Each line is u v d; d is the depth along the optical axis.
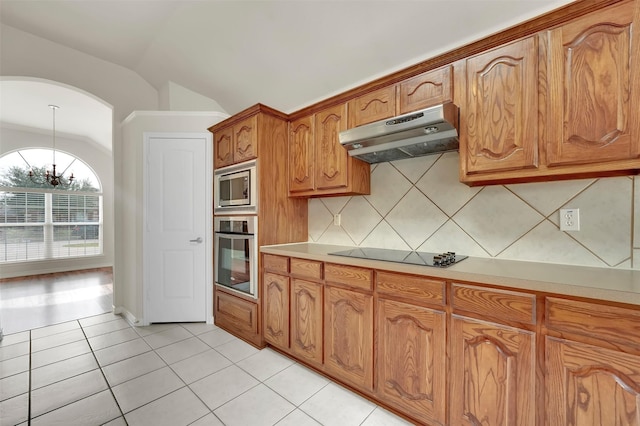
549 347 1.09
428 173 1.99
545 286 1.09
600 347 1.00
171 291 2.90
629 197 1.34
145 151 2.87
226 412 1.60
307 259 1.99
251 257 2.41
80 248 6.14
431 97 1.64
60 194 5.91
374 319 1.63
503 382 1.19
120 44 2.95
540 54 1.29
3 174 5.31
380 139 1.79
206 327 2.80
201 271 2.91
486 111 1.45
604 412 0.99
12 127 5.35
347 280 1.75
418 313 1.44
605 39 1.14
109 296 3.99
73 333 2.67
